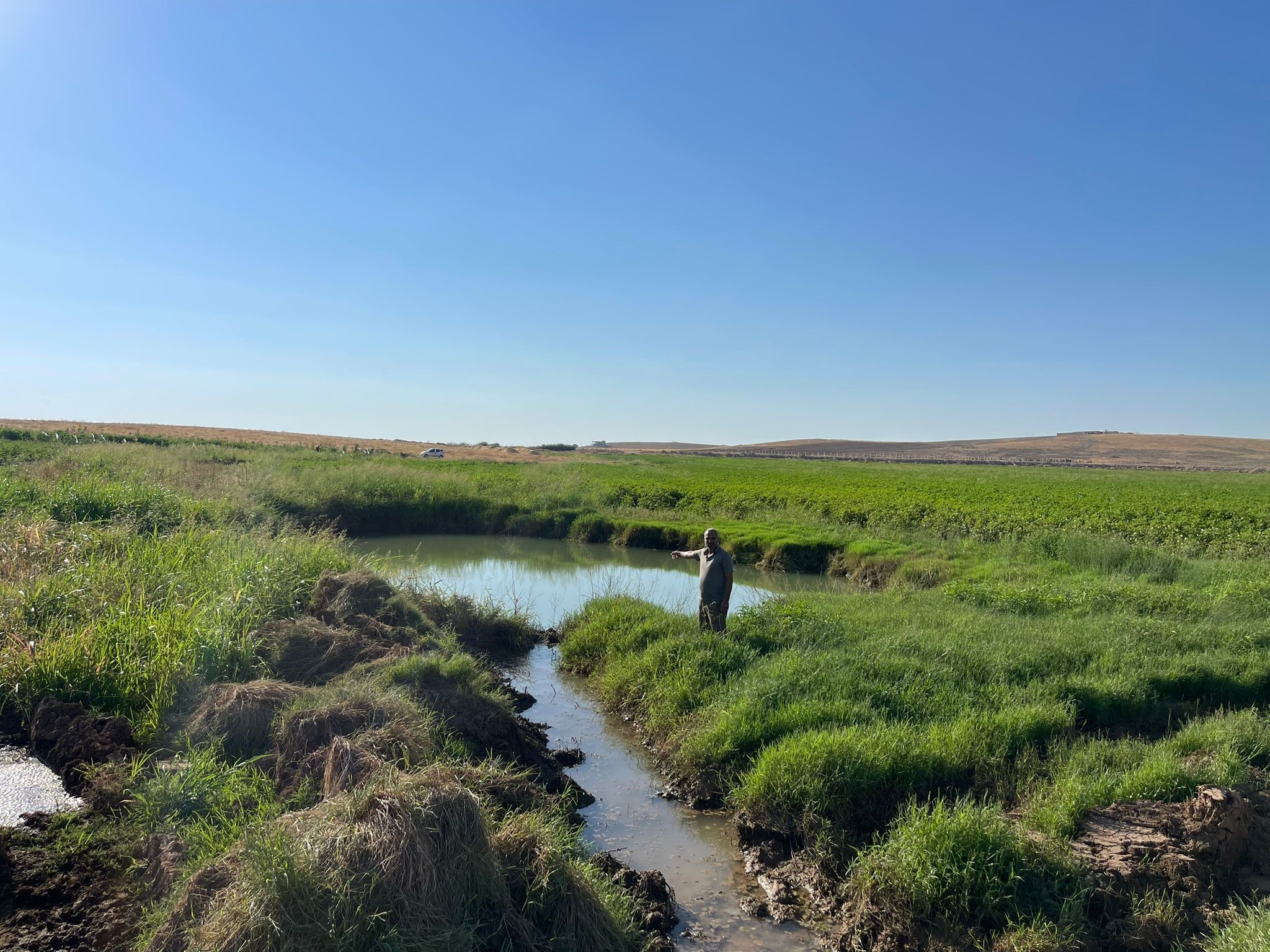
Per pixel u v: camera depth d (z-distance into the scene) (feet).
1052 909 15.83
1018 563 58.54
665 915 17.13
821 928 17.20
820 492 120.06
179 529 43.60
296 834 13.66
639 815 22.41
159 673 23.76
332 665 27.66
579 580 60.80
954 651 30.60
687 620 36.83
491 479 116.06
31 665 23.03
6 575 31.48
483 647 38.73
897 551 64.23
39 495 49.85
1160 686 28.37
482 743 23.72
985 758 21.91
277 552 39.14
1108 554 57.77
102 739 20.29
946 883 16.26
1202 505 111.04
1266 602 41.63
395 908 12.58
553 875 15.03
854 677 27.61
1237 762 20.90
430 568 64.85
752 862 19.80
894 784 21.04
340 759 17.88
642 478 146.82
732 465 261.03
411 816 13.50
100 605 28.48
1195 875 16.70
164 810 17.22
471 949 12.96
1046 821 18.24
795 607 37.42
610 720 29.99
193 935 12.40
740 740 24.02
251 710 21.57
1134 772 20.56
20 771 19.30
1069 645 31.86
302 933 11.87
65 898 14.76
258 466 93.91
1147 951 15.12
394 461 144.46
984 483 175.73
